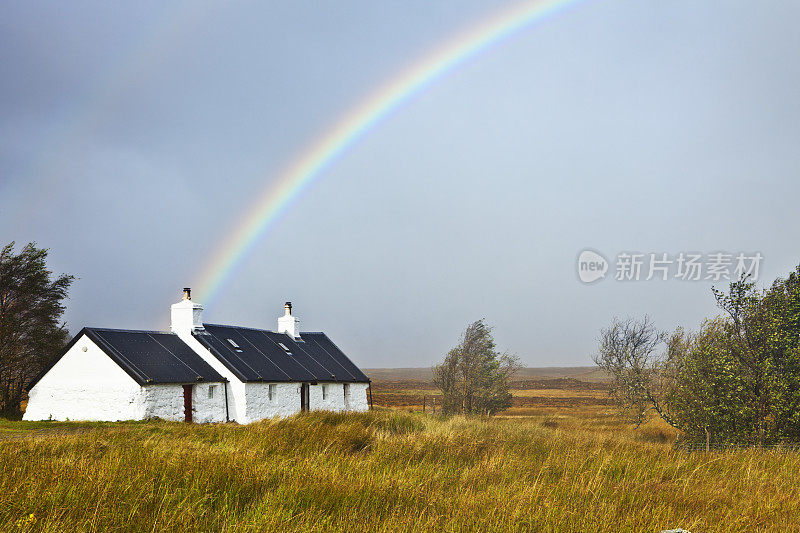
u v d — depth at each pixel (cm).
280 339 4662
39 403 3284
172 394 3328
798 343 2039
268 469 1112
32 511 812
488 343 4800
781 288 2109
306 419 2206
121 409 3161
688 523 915
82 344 3259
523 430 2292
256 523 820
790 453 1669
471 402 4694
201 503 897
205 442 1667
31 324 3791
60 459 1159
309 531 816
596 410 6031
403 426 2381
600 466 1333
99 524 791
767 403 2027
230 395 3684
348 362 5078
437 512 945
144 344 3512
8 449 1309
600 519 907
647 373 3375
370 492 1009
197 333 3825
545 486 1140
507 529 857
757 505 1026
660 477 1270
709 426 2131
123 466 1087
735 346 2130
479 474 1259
